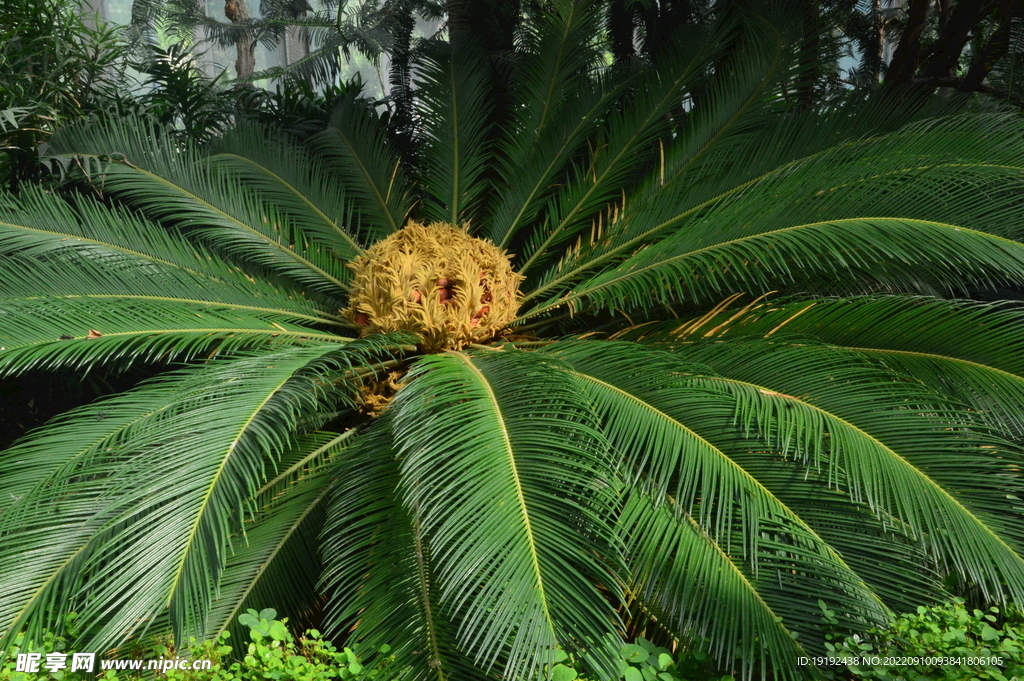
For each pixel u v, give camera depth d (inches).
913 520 94.6
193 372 121.1
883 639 93.2
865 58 237.3
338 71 281.3
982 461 98.6
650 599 99.2
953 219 121.8
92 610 87.5
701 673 95.9
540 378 111.0
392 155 213.2
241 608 109.8
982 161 124.4
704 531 100.5
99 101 201.6
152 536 90.7
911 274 141.2
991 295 164.1
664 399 111.6
